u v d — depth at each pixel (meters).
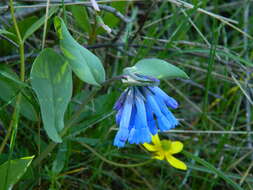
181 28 0.24
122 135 0.14
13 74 0.19
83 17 0.22
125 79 0.15
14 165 0.16
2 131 0.21
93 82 0.16
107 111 0.21
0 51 0.23
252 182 0.23
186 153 0.20
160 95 0.15
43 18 0.18
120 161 0.23
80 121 0.22
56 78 0.17
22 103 0.19
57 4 0.20
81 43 0.25
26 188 0.19
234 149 0.24
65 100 0.17
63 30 0.16
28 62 0.23
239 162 0.24
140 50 0.24
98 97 0.23
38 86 0.16
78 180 0.21
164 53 0.24
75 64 0.16
